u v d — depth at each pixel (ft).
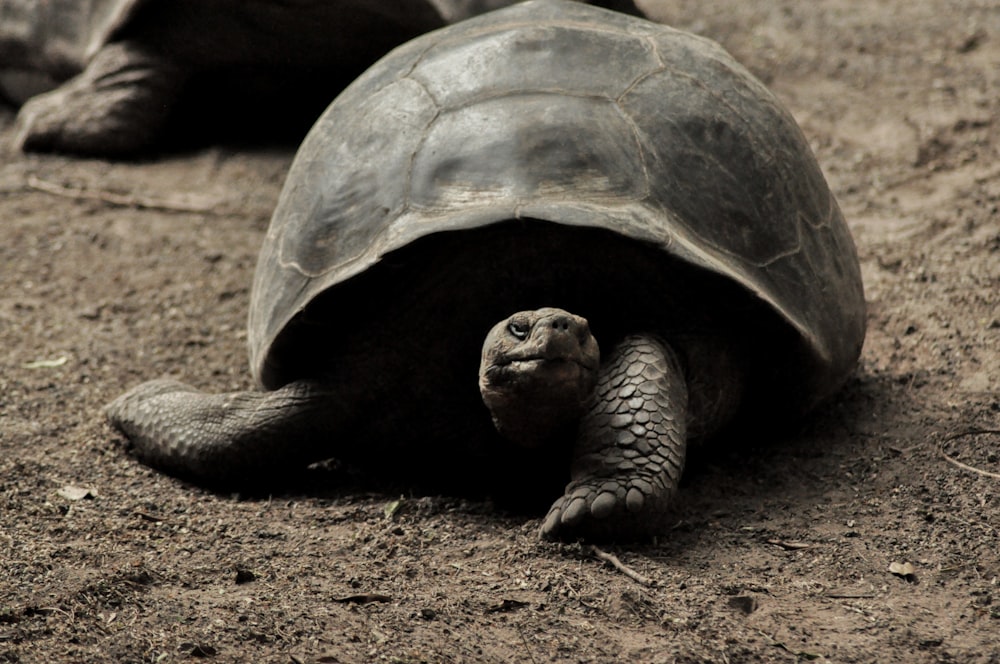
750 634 33.99
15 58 99.66
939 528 40.50
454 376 43.91
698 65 48.21
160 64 88.43
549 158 42.63
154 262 71.92
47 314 65.21
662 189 42.91
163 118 89.04
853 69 91.86
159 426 47.01
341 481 46.75
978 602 35.94
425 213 42.29
